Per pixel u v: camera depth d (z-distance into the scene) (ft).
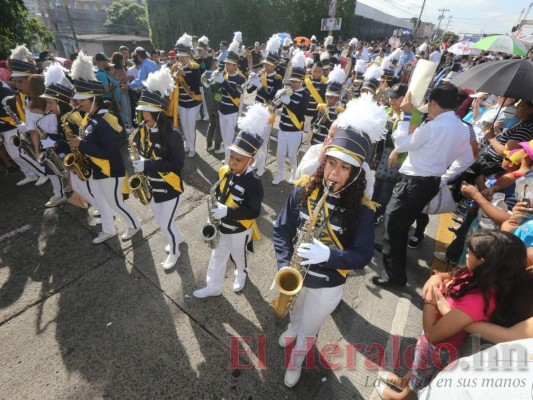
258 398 8.10
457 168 10.37
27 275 11.72
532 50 40.86
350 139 5.90
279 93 16.71
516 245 5.14
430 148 9.35
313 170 8.14
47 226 14.38
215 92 18.51
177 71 18.67
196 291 10.83
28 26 26.61
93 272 11.96
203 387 8.30
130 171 19.15
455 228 15.48
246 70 32.32
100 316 10.18
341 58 41.11
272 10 90.63
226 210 9.03
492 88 10.91
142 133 10.98
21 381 8.29
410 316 10.49
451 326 5.51
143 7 143.02
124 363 8.80
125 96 24.47
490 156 11.84
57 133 13.43
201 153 21.90
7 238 13.55
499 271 5.14
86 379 8.39
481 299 5.34
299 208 7.11
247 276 12.02
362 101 6.27
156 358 8.96
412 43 102.32
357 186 6.31
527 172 9.04
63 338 9.44
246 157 8.63
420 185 9.75
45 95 12.04
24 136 15.01
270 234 14.46
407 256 13.43
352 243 6.65
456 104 9.38
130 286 11.37
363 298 11.19
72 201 15.16
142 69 24.22
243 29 90.33
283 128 17.40
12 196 16.49
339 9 96.12
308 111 20.44
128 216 13.05
